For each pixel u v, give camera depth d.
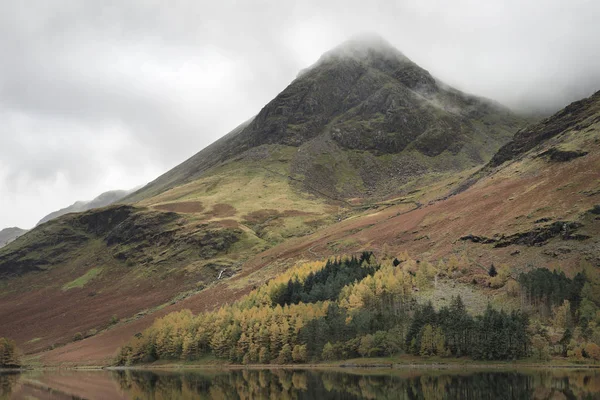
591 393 102.88
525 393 106.81
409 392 118.38
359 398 117.50
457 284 184.38
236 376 165.00
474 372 132.50
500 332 144.12
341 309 176.25
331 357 168.00
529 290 157.00
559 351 140.75
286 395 127.75
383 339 161.00
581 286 151.62
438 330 152.38
